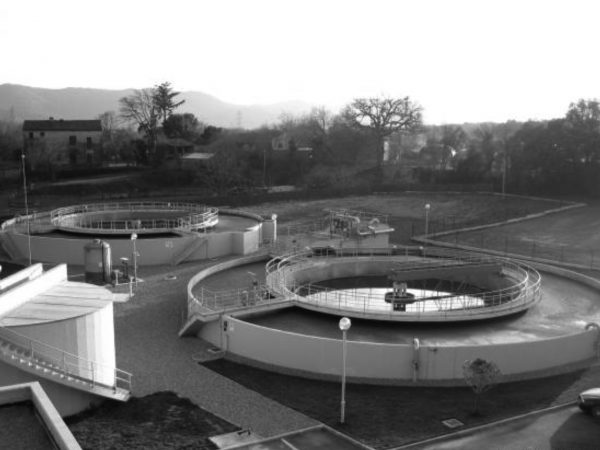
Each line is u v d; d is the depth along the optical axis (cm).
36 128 11450
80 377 2112
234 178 9688
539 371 2559
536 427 2048
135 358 2680
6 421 1233
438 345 2650
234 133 14225
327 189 9744
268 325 2956
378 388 2383
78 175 10419
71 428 1975
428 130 16088
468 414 2150
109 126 15538
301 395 2311
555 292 3662
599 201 8862
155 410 2141
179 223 5606
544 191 9675
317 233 5312
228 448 1862
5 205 7938
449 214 7950
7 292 2186
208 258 4859
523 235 6456
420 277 3506
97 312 2208
